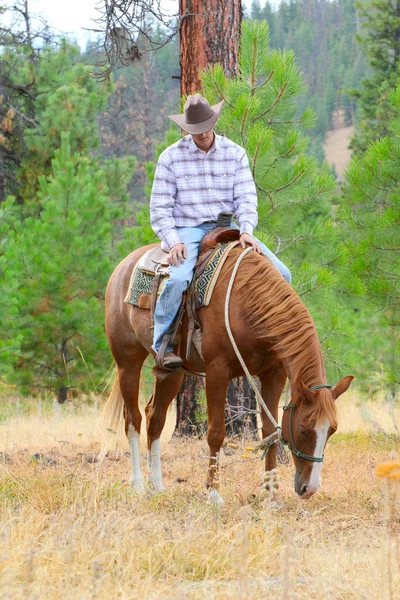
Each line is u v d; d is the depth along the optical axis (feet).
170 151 25.66
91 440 38.93
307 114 35.06
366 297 38.37
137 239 60.39
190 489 25.70
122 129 163.73
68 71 90.74
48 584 15.35
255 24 34.17
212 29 37.04
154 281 25.20
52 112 86.99
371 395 56.49
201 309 23.71
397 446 36.47
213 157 25.59
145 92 167.63
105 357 62.39
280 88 33.78
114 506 22.18
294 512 22.86
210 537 18.69
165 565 16.85
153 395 27.35
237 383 36.27
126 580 15.69
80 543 17.42
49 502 22.33
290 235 36.24
